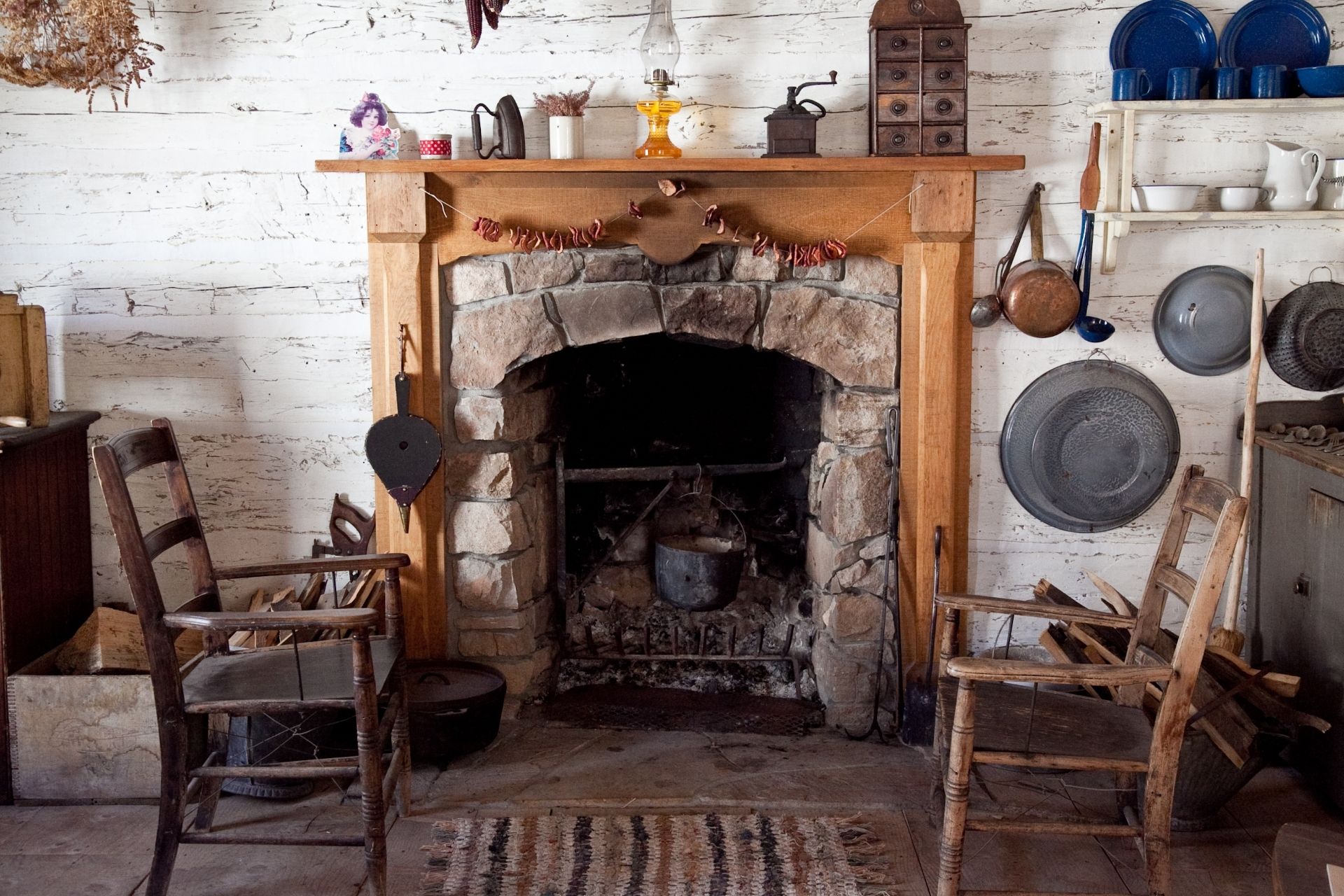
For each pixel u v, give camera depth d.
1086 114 2.92
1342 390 3.01
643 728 3.10
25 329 2.73
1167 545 2.39
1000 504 3.09
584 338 2.95
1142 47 2.89
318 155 2.97
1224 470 3.06
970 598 2.50
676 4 2.90
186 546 2.48
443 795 2.74
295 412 3.07
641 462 3.42
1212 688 2.60
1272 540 2.95
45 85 2.92
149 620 2.17
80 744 2.69
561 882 2.38
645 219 2.87
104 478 2.12
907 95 2.80
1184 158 2.95
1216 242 2.96
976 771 2.42
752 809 2.69
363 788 2.23
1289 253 2.96
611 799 2.72
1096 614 2.45
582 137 2.88
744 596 3.43
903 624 3.06
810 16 2.89
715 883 2.38
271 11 2.92
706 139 2.95
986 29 2.90
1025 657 3.12
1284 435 2.93
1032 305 2.85
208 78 2.94
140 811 2.69
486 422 2.98
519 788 2.78
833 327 2.94
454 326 2.96
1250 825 2.66
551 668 3.31
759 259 2.92
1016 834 2.60
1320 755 2.74
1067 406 3.00
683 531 3.47
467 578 3.07
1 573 2.63
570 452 3.42
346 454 3.09
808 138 2.80
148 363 3.05
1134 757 2.16
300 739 2.69
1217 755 2.51
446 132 2.96
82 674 2.73
